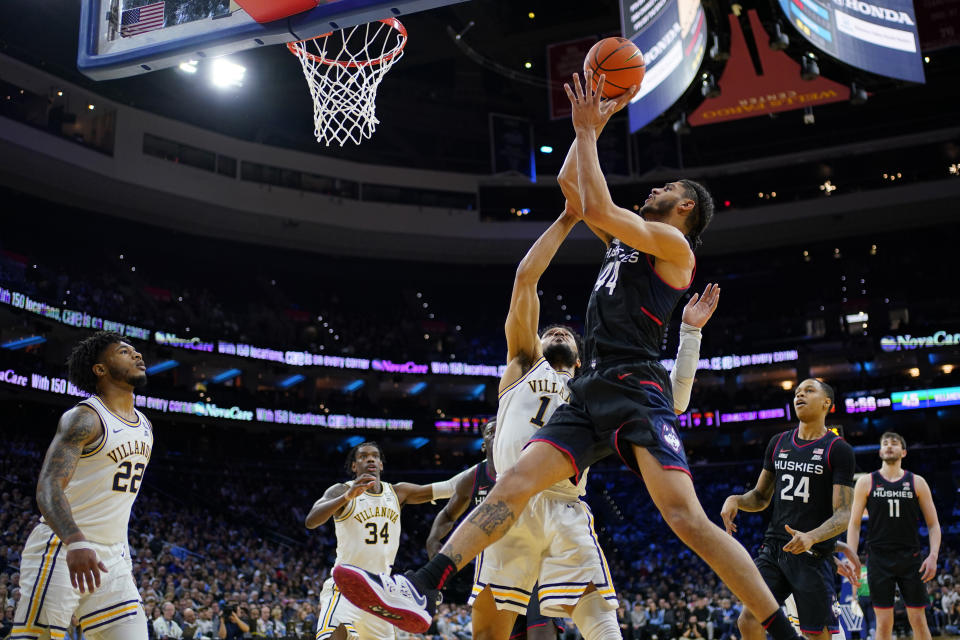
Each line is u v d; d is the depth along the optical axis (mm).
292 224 33469
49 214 31906
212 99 32250
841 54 12047
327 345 36562
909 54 12680
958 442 34625
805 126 36375
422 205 35000
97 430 4195
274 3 5664
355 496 6070
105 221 32781
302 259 37500
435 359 36281
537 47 29703
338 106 8070
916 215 34031
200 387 31188
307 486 32250
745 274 39312
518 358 4613
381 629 6105
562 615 4523
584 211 3232
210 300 36125
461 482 6211
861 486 6871
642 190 34719
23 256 30484
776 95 16203
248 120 33844
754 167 34750
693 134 35688
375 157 35438
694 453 36250
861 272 37812
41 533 4078
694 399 36438
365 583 2783
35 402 27797
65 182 29062
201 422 31750
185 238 34750
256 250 36250
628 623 19391
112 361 4363
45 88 27938
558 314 41156
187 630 13914
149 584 16188
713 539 3023
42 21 28266
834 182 34156
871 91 14820
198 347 30750
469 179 35594
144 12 6316
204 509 27078
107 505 4199
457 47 29422
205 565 20484
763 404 34844
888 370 36156
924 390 32875
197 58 6254
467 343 39844
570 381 3459
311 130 36156
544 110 34812
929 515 6652
